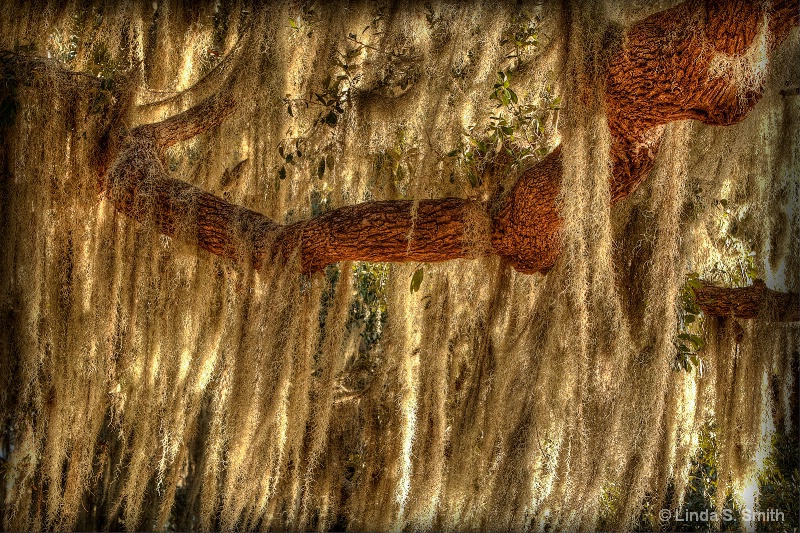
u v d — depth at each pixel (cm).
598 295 458
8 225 559
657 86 440
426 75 536
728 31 414
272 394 504
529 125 551
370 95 567
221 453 580
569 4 457
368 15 598
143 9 643
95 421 593
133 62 640
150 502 912
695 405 612
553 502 493
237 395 516
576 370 468
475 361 591
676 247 496
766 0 411
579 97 447
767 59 443
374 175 618
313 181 650
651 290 495
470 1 523
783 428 635
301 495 627
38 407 570
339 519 742
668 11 439
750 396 589
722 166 556
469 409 553
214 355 588
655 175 502
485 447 534
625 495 495
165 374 582
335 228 509
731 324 602
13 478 605
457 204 500
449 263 573
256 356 509
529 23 544
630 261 540
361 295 743
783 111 572
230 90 590
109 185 566
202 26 664
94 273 593
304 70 619
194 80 676
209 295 577
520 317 562
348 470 734
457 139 548
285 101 584
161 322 581
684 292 553
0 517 623
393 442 598
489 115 547
